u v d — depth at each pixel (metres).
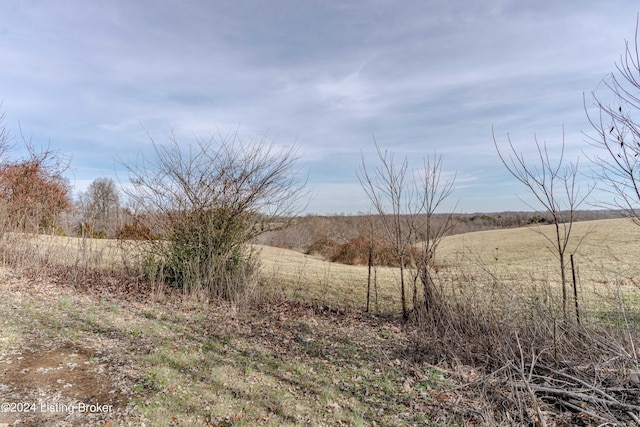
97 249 11.02
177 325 6.53
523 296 5.42
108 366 4.49
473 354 5.16
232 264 9.38
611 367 4.30
